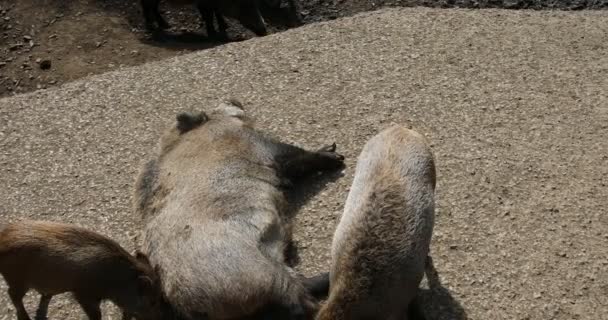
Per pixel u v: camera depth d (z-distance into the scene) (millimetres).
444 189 6480
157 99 7762
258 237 5781
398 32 8328
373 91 7500
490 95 7359
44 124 7602
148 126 7445
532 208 6312
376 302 5082
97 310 5625
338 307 5055
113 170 7020
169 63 8281
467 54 7914
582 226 6172
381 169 5387
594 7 10531
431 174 5480
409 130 5668
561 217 6242
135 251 6234
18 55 10695
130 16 11570
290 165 6500
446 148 6828
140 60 10492
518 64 7742
